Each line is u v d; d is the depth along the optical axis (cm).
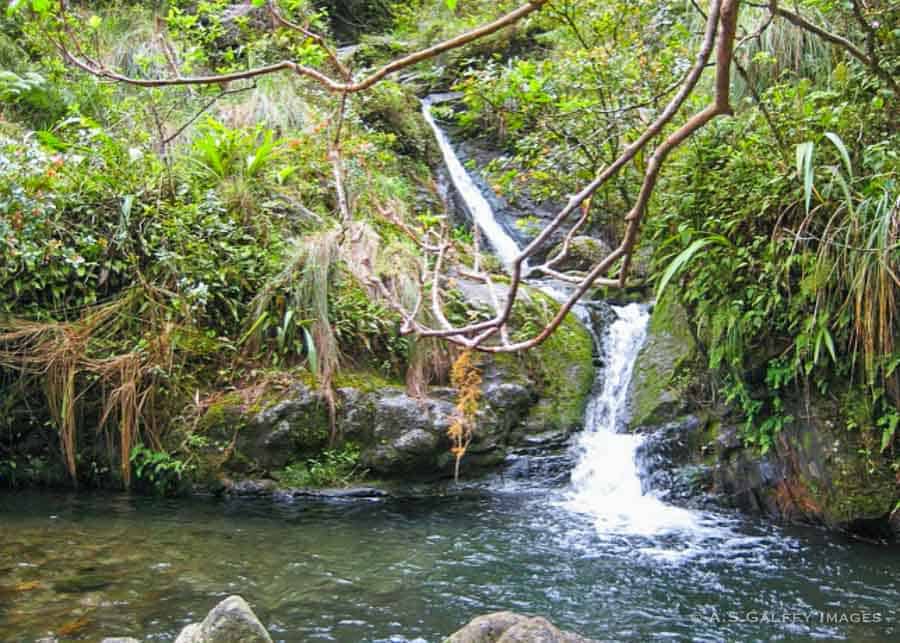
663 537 466
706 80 652
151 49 803
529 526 486
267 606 354
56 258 571
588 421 628
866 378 476
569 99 652
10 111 733
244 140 713
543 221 882
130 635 315
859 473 473
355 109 882
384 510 522
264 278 622
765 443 515
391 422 572
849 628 343
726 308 523
